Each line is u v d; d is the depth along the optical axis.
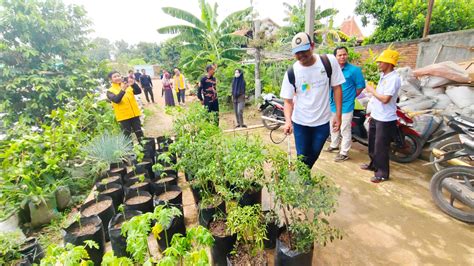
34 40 6.27
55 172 3.45
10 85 5.69
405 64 7.51
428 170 3.58
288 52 9.12
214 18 11.83
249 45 8.28
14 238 2.30
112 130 5.08
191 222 2.75
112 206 2.78
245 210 1.78
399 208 2.78
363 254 2.18
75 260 1.21
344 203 2.93
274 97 5.94
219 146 2.77
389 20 10.59
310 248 1.78
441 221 2.54
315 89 2.50
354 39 11.38
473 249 2.16
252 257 1.83
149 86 11.77
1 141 3.76
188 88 14.27
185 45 11.98
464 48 6.20
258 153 2.15
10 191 2.93
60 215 3.09
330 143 4.67
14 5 5.90
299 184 1.73
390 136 3.15
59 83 6.36
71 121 4.42
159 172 3.47
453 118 2.87
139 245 1.31
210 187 2.78
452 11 9.53
